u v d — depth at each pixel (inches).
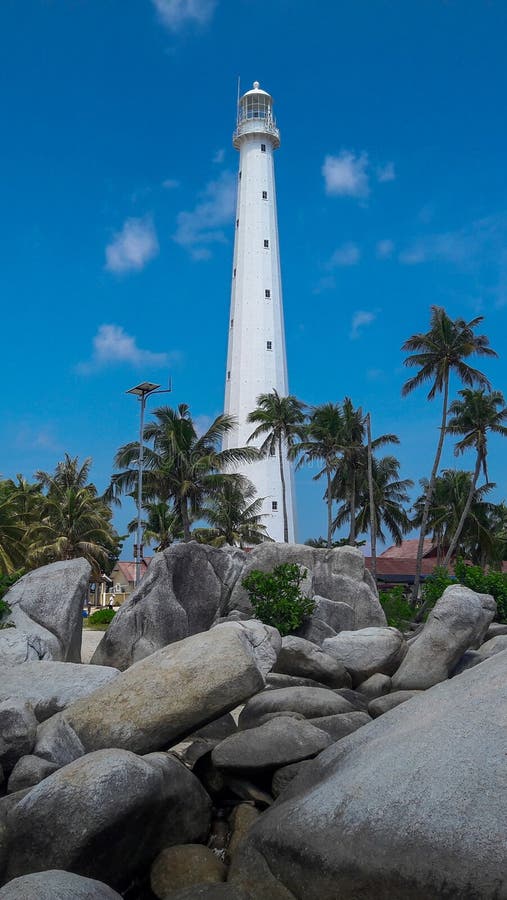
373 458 2337.6
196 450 1815.9
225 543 2210.9
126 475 1772.9
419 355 1926.7
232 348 2593.5
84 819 278.2
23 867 278.2
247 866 276.2
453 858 226.5
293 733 363.9
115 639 780.0
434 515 2400.3
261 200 2664.9
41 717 413.4
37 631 665.0
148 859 309.4
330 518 2172.7
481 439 1967.3
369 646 629.3
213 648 371.9
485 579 1147.3
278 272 2642.7
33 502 2421.3
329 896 245.4
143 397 1631.4
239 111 2797.7
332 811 262.1
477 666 330.3
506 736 258.1
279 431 2251.5
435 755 261.0
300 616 817.5
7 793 342.3
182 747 434.3
